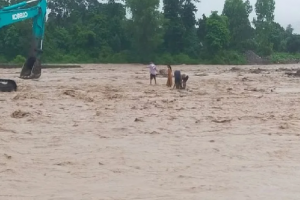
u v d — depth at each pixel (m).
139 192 8.52
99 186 8.89
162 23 85.94
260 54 105.94
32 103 22.16
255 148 12.45
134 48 88.94
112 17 96.50
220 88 32.38
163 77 44.97
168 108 20.80
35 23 28.80
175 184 9.04
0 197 8.17
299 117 18.12
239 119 17.59
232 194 8.41
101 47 89.44
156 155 11.57
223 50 96.25
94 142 13.15
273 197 8.25
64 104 21.97
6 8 28.70
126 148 12.37
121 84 35.53
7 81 27.92
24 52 81.94
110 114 18.72
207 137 14.02
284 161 11.02
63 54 87.31
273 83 37.69
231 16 105.88
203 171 10.05
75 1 107.62
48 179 9.35
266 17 107.50
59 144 12.84
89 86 33.25
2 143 12.87
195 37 96.19
